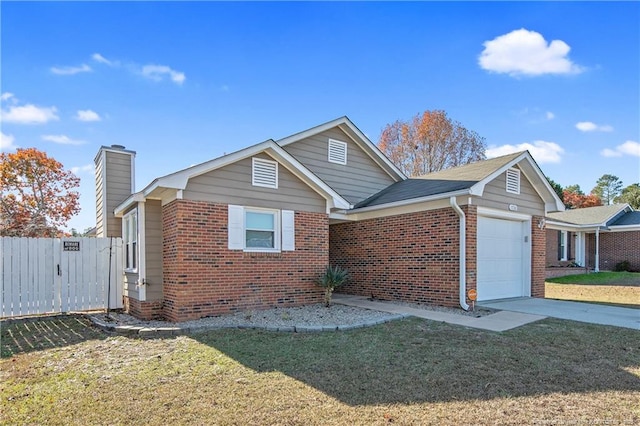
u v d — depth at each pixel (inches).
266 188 392.8
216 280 355.3
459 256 398.6
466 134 1421.0
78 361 229.1
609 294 573.3
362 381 189.0
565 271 838.5
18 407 163.5
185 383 188.1
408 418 150.1
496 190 451.8
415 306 413.7
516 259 496.7
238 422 146.9
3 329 333.4
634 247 914.7
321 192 429.1
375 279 491.2
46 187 959.0
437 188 444.8
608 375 198.5
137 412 156.5
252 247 386.0
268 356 229.8
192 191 347.6
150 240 370.0
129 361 226.2
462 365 212.8
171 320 344.2
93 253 420.2
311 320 331.0
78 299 408.5
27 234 905.5
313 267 422.9
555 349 244.7
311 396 171.0
